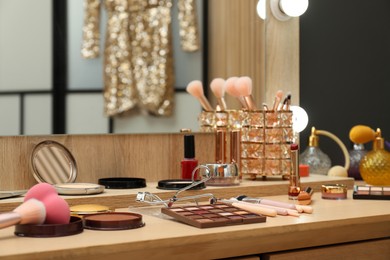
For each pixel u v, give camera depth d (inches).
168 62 72.9
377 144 76.5
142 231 45.3
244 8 78.4
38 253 38.9
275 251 50.4
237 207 53.3
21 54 63.7
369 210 56.2
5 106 62.6
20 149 62.3
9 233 44.3
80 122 66.7
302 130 86.5
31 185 62.6
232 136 70.4
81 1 67.5
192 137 67.2
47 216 44.6
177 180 64.7
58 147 63.9
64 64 66.2
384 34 102.7
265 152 71.1
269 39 80.3
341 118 96.9
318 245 52.3
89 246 40.4
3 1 62.9
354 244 54.3
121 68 69.8
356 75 98.8
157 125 70.9
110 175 67.4
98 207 53.1
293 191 63.5
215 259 47.8
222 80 76.3
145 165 69.6
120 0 70.2
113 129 68.3
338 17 96.6
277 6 80.7
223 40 76.8
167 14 73.4
